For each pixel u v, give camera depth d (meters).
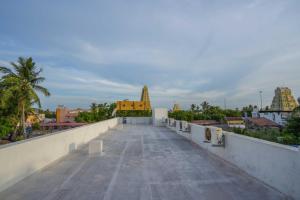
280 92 77.44
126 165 7.36
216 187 5.25
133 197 4.73
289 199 4.47
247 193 4.86
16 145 5.71
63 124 41.16
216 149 8.77
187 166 7.18
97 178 6.00
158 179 5.88
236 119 38.81
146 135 16.45
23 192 5.04
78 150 10.17
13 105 29.12
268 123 36.66
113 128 22.86
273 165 5.07
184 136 15.23
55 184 5.55
